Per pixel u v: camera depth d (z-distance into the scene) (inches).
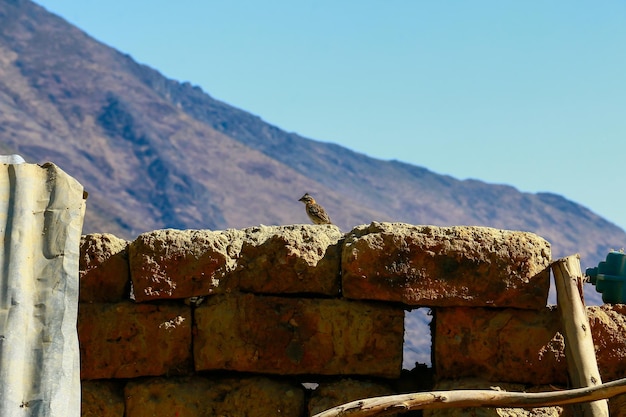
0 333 364.2
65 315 373.4
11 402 353.1
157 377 502.9
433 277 486.9
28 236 387.5
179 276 498.3
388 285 487.5
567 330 479.2
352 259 489.7
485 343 489.4
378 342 494.9
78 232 393.7
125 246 513.0
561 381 488.1
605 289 518.0
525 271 486.3
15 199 394.3
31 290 377.7
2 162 414.3
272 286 499.5
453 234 489.4
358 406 422.3
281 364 496.4
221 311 500.1
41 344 366.9
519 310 490.6
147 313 501.7
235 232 509.0
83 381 501.7
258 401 497.4
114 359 500.4
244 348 497.4
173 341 501.4
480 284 486.3
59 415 355.3
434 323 502.6
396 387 500.1
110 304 503.8
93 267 505.4
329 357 495.8
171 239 500.4
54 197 398.9
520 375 488.4
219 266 499.2
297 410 497.4
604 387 432.1
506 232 492.7
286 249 498.3
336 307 495.8
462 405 432.8
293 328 497.0
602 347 495.8
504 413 472.7
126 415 501.4
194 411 498.0
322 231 508.4
